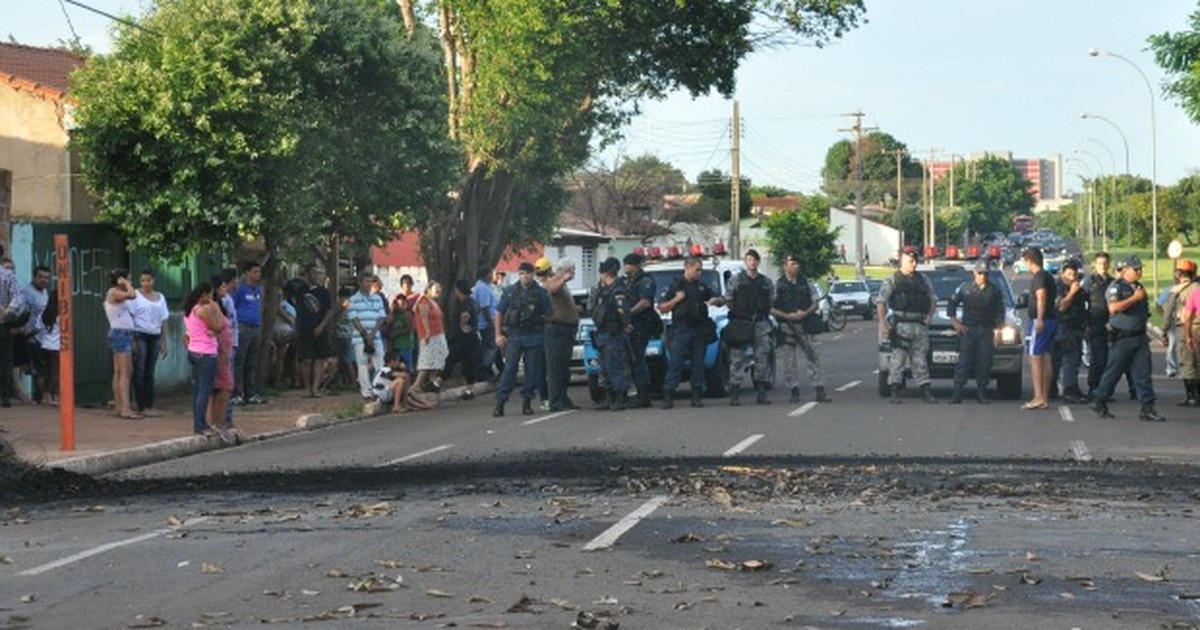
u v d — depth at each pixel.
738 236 94.56
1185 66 62.28
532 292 31.86
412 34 46.19
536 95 45.09
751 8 49.41
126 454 24.52
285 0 37.41
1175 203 185.00
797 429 26.58
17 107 41.00
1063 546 14.06
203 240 36.81
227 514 17.00
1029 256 30.55
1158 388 36.69
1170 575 12.66
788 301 32.62
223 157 36.19
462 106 46.53
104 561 14.05
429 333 35.12
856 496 17.59
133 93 36.12
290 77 37.25
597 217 116.81
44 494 19.73
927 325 32.12
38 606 12.05
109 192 36.56
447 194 45.44
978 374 31.89
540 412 32.16
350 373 40.06
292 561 13.75
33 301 32.25
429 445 25.59
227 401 28.20
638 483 18.81
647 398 32.50
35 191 41.00
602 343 32.25
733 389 32.31
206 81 36.06
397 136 40.56
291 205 37.19
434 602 11.81
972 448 23.41
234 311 32.19
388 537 14.96
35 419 29.53
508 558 13.70
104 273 36.72
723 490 17.77
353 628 10.89
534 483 19.28
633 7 46.44
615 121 50.78
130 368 31.12
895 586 12.23
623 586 12.35
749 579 12.59
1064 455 22.36
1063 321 31.45
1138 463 21.30
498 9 44.25
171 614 11.59
